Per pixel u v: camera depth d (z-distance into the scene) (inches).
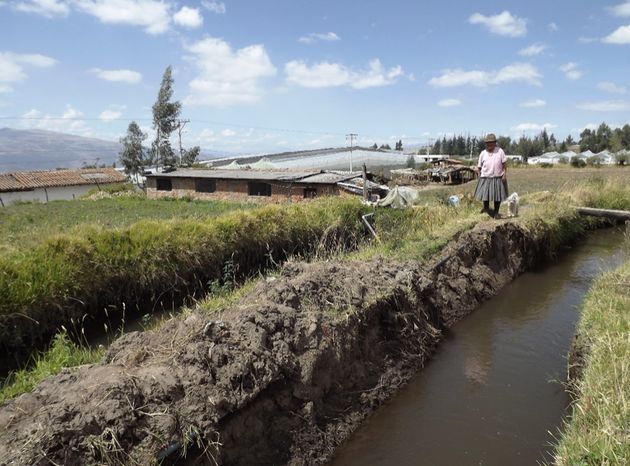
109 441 153.6
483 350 321.4
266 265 486.0
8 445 147.3
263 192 1332.4
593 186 845.2
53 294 330.6
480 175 533.3
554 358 306.2
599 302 298.8
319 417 222.7
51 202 1256.8
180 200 1274.6
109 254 382.0
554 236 576.1
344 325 256.8
